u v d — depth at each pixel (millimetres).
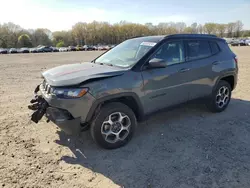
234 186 2643
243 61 15750
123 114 3535
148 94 3695
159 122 4555
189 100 4375
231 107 5410
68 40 101438
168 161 3178
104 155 3371
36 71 12922
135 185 2703
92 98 3166
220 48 4961
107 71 3424
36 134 4066
